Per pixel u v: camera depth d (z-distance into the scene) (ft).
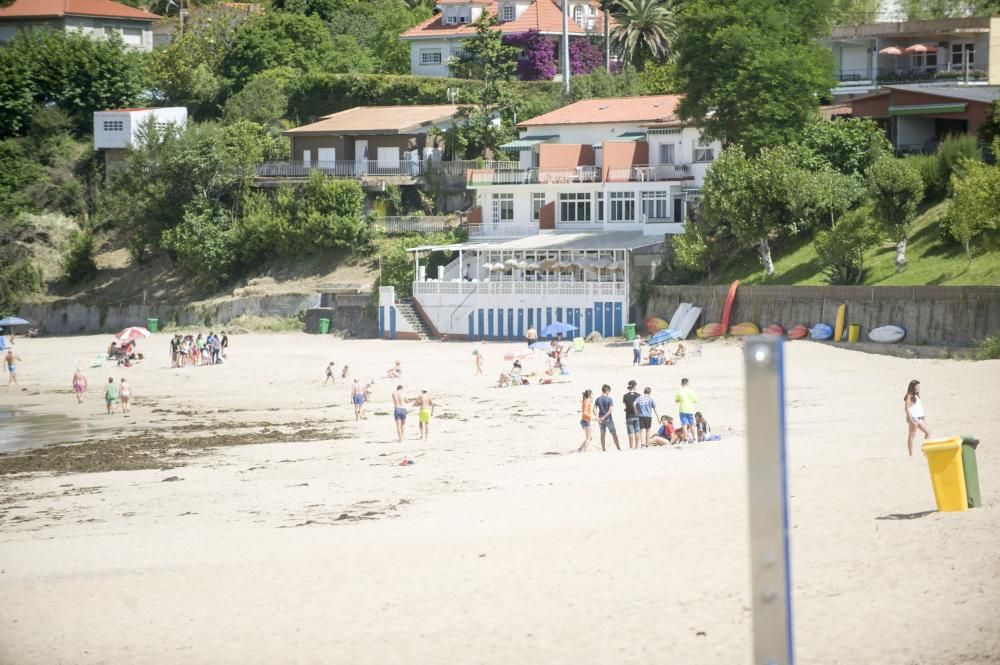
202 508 244.22
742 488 208.44
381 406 433.89
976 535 150.20
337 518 220.23
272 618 149.69
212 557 187.93
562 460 279.49
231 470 299.38
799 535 161.48
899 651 115.14
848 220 582.76
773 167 625.00
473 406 417.69
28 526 236.43
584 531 182.70
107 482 291.17
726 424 330.95
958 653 112.68
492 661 126.62
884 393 370.12
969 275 537.65
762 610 71.15
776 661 70.90
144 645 142.82
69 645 145.07
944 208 604.49
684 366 504.84
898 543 150.92
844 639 119.65
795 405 355.15
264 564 178.91
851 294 545.44
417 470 279.08
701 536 170.40
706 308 619.67
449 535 191.31
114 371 609.01
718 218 636.89
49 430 410.93
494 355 604.08
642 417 296.30
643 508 197.88
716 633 127.65
